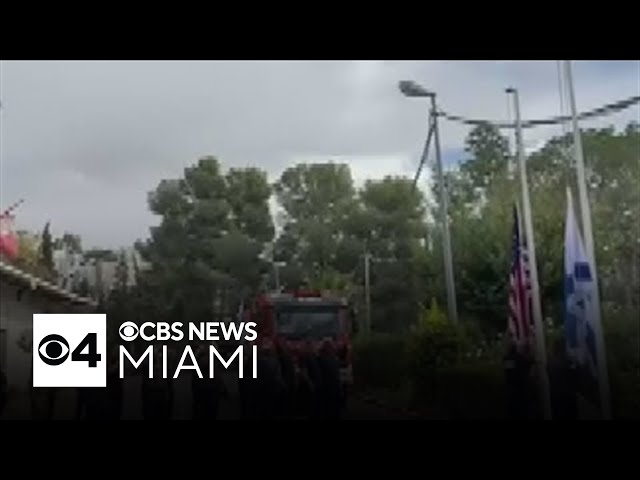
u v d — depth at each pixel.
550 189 54.56
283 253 79.38
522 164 19.80
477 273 42.03
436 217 46.91
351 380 30.25
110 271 106.50
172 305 72.19
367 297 58.69
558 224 39.75
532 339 18.67
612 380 17.86
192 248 77.25
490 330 41.62
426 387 24.50
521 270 18.95
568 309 16.64
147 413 17.61
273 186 81.31
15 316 34.22
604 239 53.19
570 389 16.59
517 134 20.05
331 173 81.69
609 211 59.53
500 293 41.66
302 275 75.62
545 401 18.27
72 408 26.25
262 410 19.09
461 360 24.31
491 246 42.06
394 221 65.56
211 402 18.17
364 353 34.38
